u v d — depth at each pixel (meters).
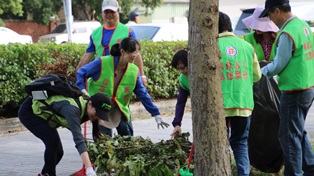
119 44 8.99
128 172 7.66
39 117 8.20
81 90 8.49
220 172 6.23
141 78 10.17
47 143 8.22
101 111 7.73
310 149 8.40
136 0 49.44
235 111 7.79
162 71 16.27
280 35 7.79
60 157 8.55
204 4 6.00
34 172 9.82
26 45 13.97
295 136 7.95
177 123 8.47
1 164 10.38
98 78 8.95
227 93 7.82
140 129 13.76
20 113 8.31
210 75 6.10
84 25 35.16
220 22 8.05
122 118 9.22
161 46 16.30
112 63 8.91
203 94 6.12
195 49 6.08
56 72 13.97
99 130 8.37
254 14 9.49
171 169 7.86
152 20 54.69
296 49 7.74
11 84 13.71
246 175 7.94
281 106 7.99
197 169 6.28
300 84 7.79
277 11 7.89
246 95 7.90
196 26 6.05
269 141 8.47
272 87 8.44
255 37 9.61
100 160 7.86
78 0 46.75
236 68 7.88
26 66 13.88
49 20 48.25
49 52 14.23
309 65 7.87
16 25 51.28
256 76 8.25
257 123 8.43
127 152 8.09
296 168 7.96
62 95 7.84
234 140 8.09
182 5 57.50
